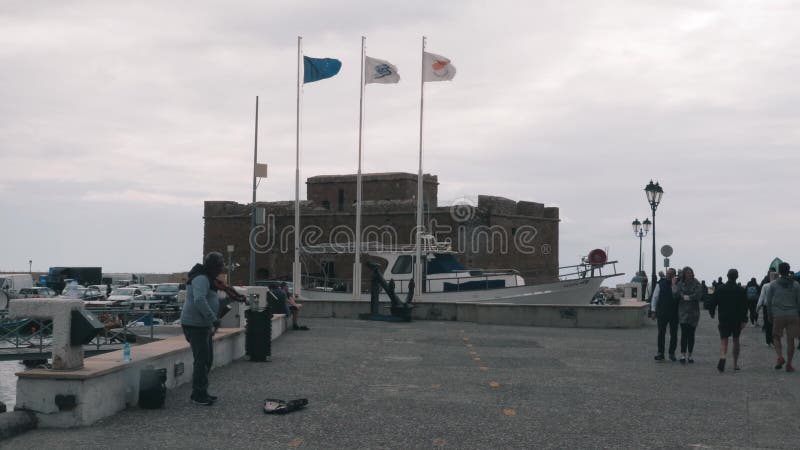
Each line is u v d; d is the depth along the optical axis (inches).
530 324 1201.4
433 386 543.8
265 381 556.7
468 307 1258.6
